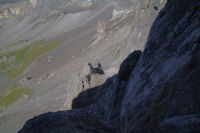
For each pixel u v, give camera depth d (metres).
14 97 107.56
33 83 118.88
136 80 12.33
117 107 14.57
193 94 7.05
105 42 124.75
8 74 199.00
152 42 12.83
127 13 168.38
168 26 12.34
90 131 13.41
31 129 14.84
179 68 8.19
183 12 11.65
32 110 82.00
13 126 75.12
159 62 10.60
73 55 151.12
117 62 55.25
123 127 11.18
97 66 39.78
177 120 6.50
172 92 8.05
